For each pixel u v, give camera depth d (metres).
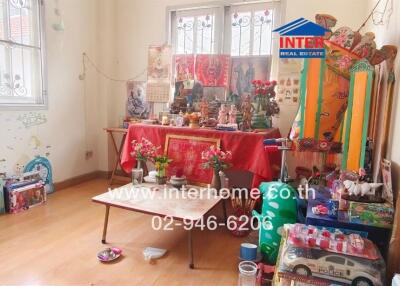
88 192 3.39
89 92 3.76
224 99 3.38
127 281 1.78
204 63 3.39
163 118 3.20
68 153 3.55
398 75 1.66
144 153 2.69
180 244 2.25
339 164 2.06
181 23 3.56
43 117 3.20
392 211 1.39
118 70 3.92
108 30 3.76
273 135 2.79
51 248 2.13
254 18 3.23
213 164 2.50
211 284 1.77
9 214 2.72
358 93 1.74
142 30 3.73
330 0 2.89
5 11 2.79
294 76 3.07
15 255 2.03
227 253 2.13
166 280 1.80
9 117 2.86
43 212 2.79
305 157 2.67
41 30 3.08
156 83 3.64
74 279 1.78
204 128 2.90
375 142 1.95
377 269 1.28
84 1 3.56
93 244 2.21
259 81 2.94
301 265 1.35
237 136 2.64
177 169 2.70
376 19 2.35
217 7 3.35
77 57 3.55
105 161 3.95
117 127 3.87
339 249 1.33
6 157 2.86
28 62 3.05
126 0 3.76
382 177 1.66
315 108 1.90
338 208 1.51
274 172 2.69
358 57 1.78
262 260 1.94
